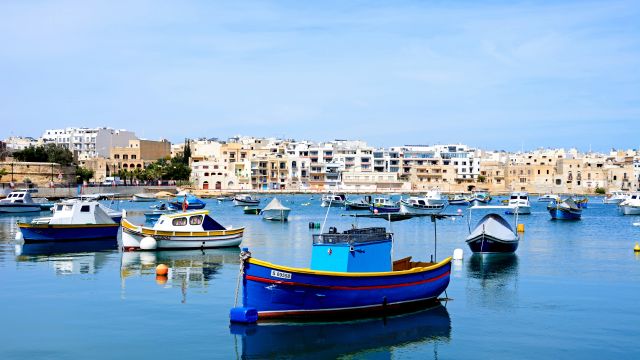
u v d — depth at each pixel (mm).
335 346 27094
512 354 26297
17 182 161125
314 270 30094
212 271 44406
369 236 32031
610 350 26750
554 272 45312
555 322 31000
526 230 84688
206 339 27734
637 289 38906
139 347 26750
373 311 31234
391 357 25969
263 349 26609
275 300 28938
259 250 58156
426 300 33906
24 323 30219
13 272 43938
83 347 26766
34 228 60531
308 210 138250
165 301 34531
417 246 62219
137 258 50844
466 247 61125
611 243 65938
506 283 40719
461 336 28641
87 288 38156
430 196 151625
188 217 57156
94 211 64312
